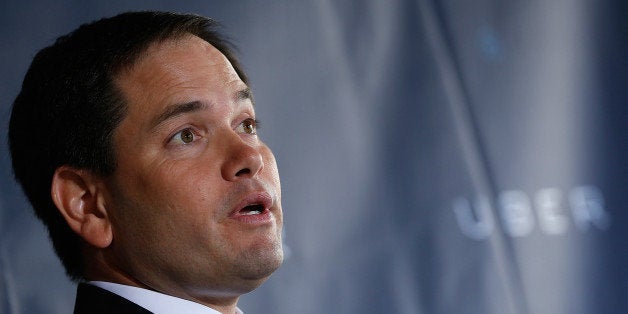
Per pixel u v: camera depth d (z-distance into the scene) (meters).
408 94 7.69
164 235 4.46
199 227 4.41
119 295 4.52
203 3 6.95
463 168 7.78
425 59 7.82
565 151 8.36
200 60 4.68
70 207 4.64
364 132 7.43
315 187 7.14
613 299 8.30
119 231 4.59
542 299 7.98
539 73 8.38
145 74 4.60
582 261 8.23
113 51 4.65
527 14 8.42
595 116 8.57
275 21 7.20
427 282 7.46
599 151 8.52
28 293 6.07
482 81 8.10
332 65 7.38
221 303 4.74
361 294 7.18
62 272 6.19
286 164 7.05
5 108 6.14
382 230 7.35
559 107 8.42
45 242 6.16
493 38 8.23
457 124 7.84
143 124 4.53
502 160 8.05
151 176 4.46
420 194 7.57
